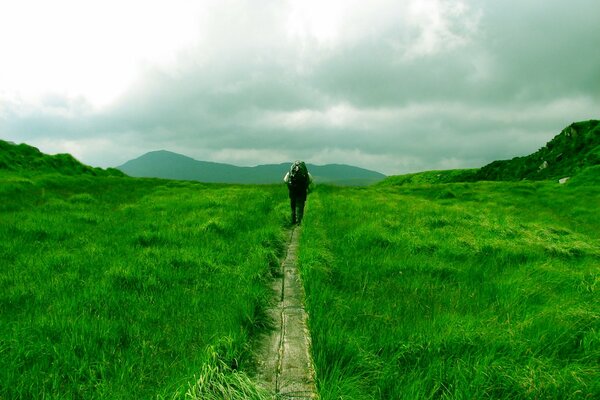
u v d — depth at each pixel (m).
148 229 12.86
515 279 8.18
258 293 6.77
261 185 36.28
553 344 5.31
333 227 13.89
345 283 7.92
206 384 4.08
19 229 11.69
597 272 8.81
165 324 5.88
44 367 4.64
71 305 6.28
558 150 100.06
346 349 4.93
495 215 21.02
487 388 4.32
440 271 9.06
